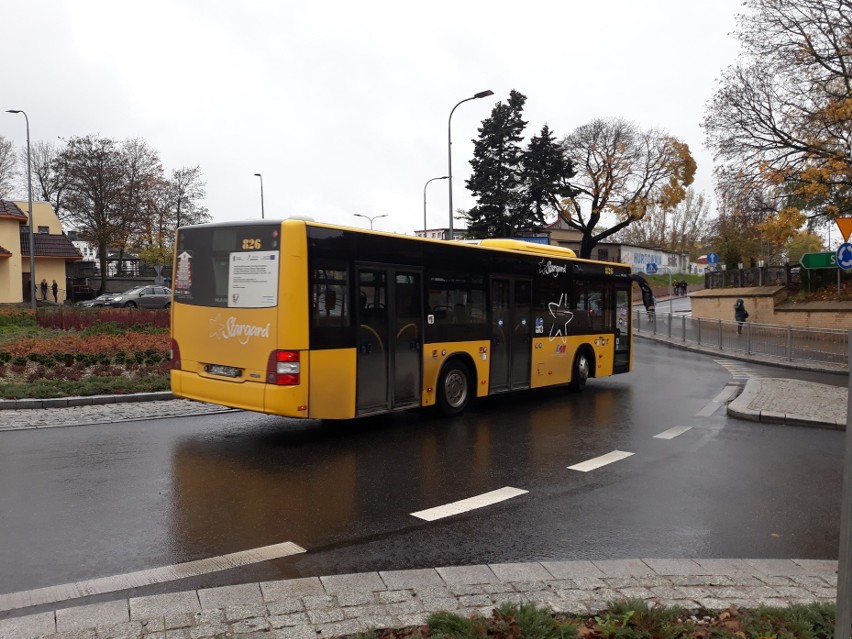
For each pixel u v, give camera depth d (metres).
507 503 6.52
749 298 33.62
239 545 5.25
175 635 3.66
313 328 8.56
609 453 8.72
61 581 4.52
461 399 11.23
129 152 51.91
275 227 8.50
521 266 12.48
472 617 3.82
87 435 8.94
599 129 47.47
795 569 4.94
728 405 11.97
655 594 4.38
